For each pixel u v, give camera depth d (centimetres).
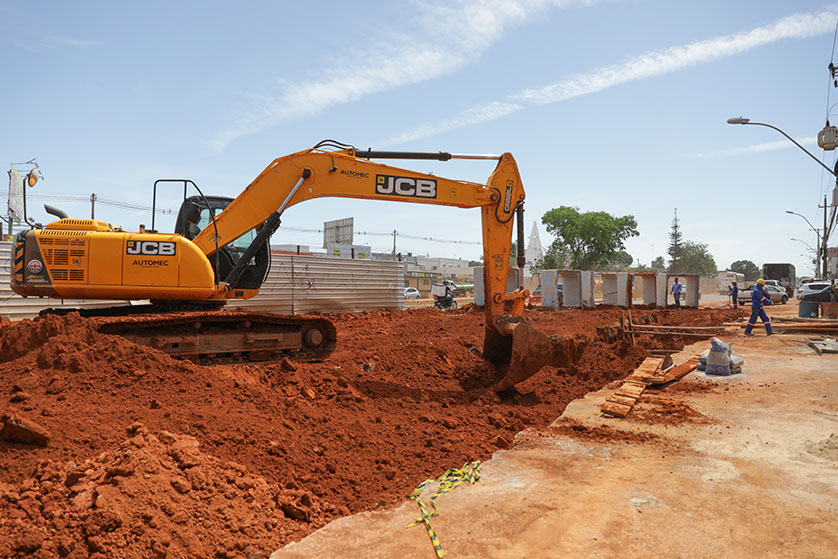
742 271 12950
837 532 401
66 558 311
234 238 768
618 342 1366
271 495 424
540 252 9250
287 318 816
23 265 715
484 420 695
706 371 1049
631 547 379
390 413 688
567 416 742
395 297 2127
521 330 789
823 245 3859
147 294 729
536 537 392
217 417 525
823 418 730
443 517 423
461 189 842
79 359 595
